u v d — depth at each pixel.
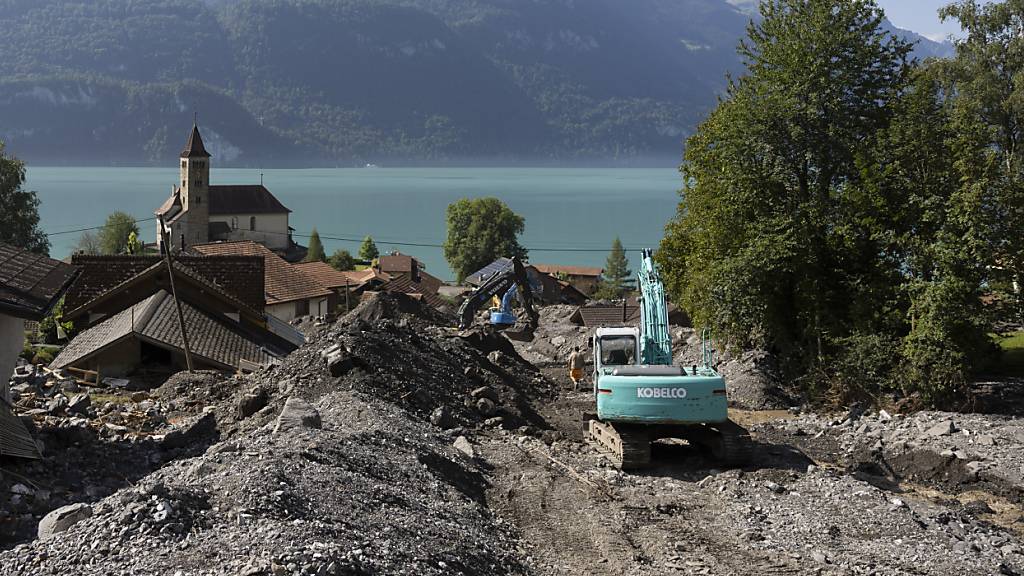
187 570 9.67
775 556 15.11
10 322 19.11
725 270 35.19
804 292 34.94
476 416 26.14
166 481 13.06
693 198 40.44
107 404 25.95
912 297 31.72
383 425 19.56
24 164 90.56
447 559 12.12
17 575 9.86
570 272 146.38
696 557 14.80
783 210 35.69
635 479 20.69
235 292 49.09
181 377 31.58
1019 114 48.72
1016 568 15.03
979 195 30.27
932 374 30.27
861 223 33.75
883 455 25.52
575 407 32.41
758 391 35.16
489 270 110.75
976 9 51.66
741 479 20.45
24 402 23.64
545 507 17.19
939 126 33.34
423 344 30.88
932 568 14.70
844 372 32.78
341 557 10.20
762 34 37.62
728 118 37.19
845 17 35.97
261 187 169.88
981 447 24.67
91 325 46.41
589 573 13.68
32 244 90.50
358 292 104.19
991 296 31.91
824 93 36.06
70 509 11.41
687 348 44.66
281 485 12.59
